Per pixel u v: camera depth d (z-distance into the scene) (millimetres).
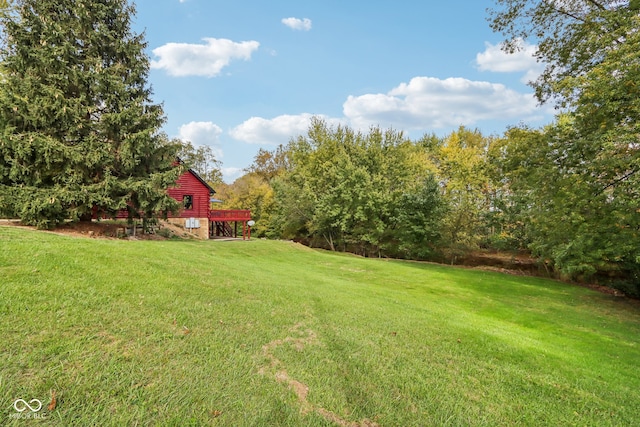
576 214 10430
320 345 4379
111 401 2502
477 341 5520
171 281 5844
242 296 6027
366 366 3938
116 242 8750
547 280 16859
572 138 10773
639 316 10656
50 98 10969
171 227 20594
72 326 3492
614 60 8156
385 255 26500
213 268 7984
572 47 11094
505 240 19859
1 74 11594
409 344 4926
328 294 7965
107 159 12062
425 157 30609
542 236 15953
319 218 26766
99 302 4238
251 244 18953
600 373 4883
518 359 4938
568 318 9484
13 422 2121
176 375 3016
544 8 11445
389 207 24406
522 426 3135
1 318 3330
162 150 14344
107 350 3180
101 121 12242
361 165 27156
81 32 12539
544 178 11438
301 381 3369
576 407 3643
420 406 3227
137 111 12852
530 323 8578
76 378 2664
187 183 22234
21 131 11055
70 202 11531
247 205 36688
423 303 9023
